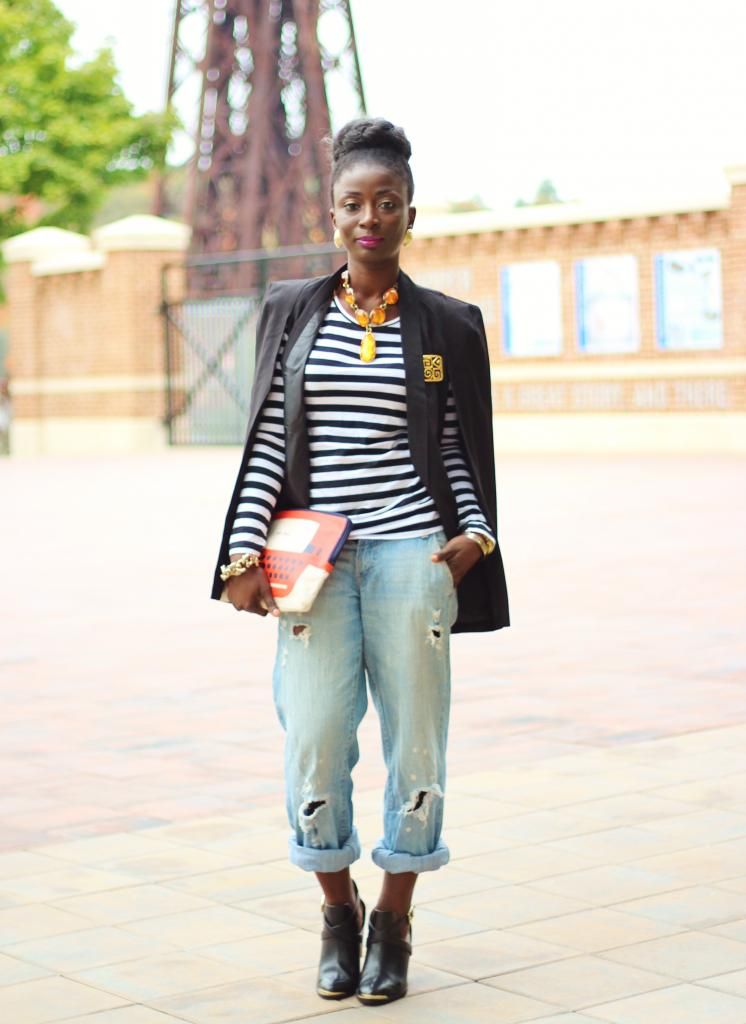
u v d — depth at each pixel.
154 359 35.69
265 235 59.56
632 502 19.53
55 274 37.16
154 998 4.78
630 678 9.48
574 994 4.72
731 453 27.08
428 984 4.83
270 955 5.12
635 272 28.30
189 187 57.34
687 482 21.95
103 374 36.25
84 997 4.79
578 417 29.31
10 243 38.03
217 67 57.94
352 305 4.69
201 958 5.11
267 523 4.70
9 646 11.23
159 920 5.47
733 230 26.95
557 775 7.25
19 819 6.87
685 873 5.81
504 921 5.36
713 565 14.05
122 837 6.53
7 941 5.29
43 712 9.08
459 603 4.88
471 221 30.42
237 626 11.84
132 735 8.45
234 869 6.04
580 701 8.88
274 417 4.74
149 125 48.62
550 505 19.52
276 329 4.75
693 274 27.53
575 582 13.32
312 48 57.91
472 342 4.72
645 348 28.31
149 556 16.03
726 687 9.16
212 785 7.38
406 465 4.66
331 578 4.64
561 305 29.41
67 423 37.34
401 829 4.75
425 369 4.63
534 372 29.91
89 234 50.12
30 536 18.19
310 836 4.75
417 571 4.60
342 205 4.63
